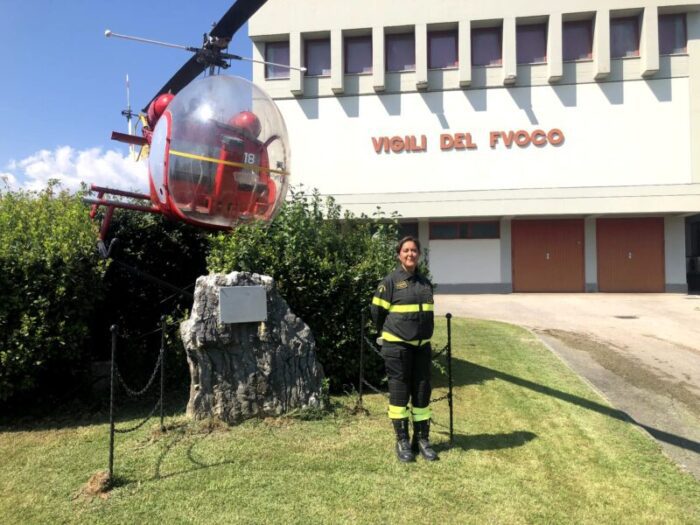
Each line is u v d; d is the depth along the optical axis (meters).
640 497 3.50
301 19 18.39
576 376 6.56
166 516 3.17
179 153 5.37
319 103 18.81
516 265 19.22
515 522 3.16
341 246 5.88
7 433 4.58
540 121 17.97
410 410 4.68
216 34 5.86
